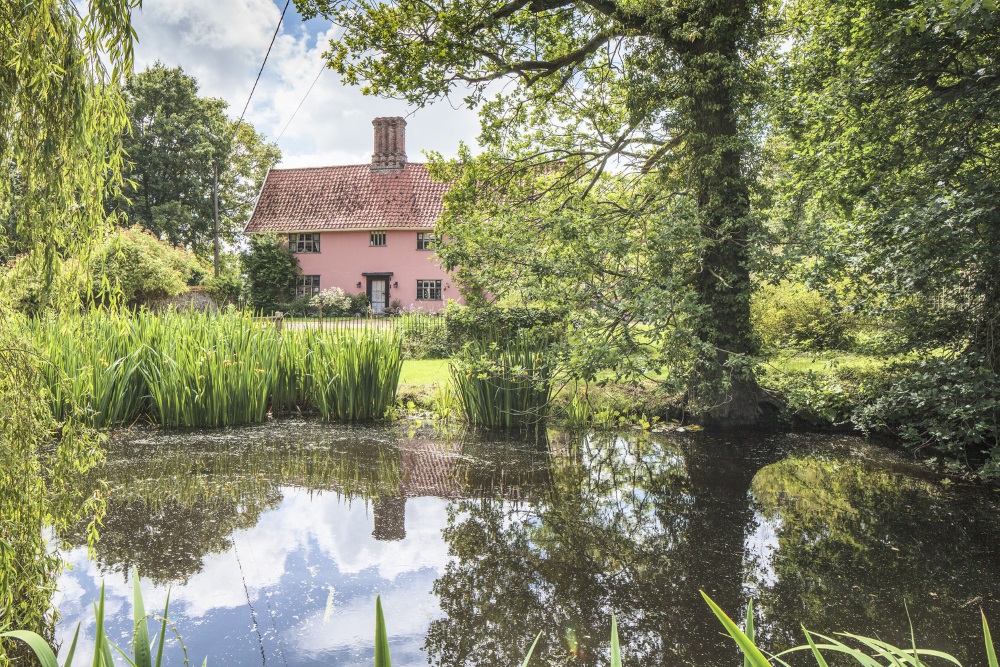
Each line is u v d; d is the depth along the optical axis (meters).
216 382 7.67
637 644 3.08
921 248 5.79
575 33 9.83
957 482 5.93
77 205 2.64
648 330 6.98
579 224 7.27
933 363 6.15
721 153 8.02
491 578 3.79
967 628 3.29
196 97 34.62
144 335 8.03
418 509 5.03
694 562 4.08
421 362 12.10
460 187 10.21
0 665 2.61
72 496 3.05
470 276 7.90
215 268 26.78
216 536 4.34
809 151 8.07
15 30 2.26
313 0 8.03
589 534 4.55
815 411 8.05
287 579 3.70
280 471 5.95
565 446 7.17
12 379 2.66
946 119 6.23
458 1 8.22
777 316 11.34
